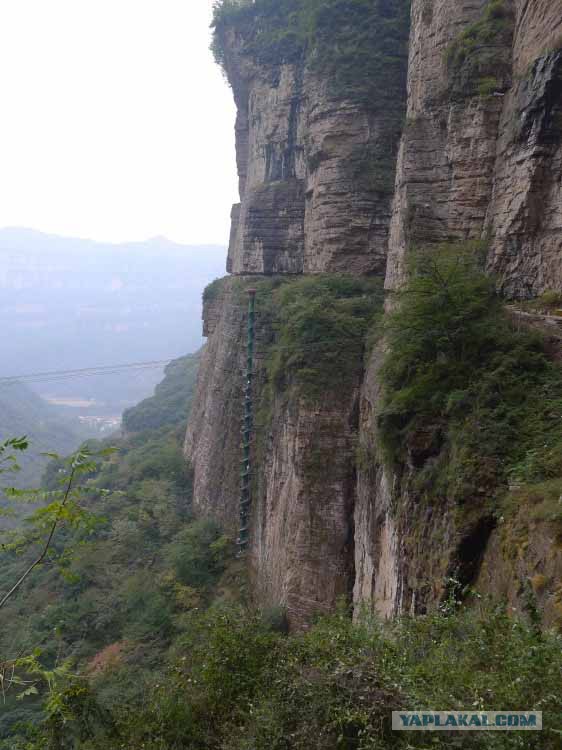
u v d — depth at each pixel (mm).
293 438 25391
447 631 8242
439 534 11750
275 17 40188
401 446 14469
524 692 6152
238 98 46281
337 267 30203
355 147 30062
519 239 17250
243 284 37719
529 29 18297
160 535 37438
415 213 22016
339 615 10430
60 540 39188
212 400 38250
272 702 8336
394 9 31141
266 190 37844
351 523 24062
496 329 14117
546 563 8609
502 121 19469
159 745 9578
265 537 28672
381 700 6914
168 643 27406
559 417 11633
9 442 8547
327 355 25266
